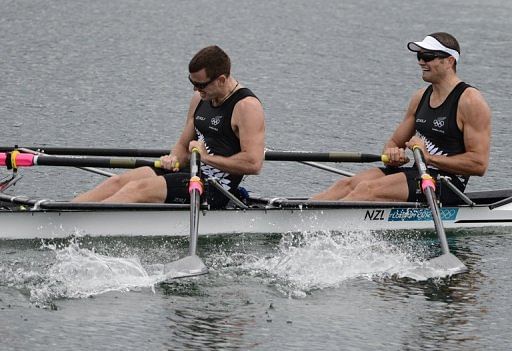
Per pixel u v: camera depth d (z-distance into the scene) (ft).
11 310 116.98
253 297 122.72
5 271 127.75
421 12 317.22
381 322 116.26
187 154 148.77
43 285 123.95
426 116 148.15
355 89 241.35
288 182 178.50
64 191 169.89
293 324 115.34
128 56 268.82
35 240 139.44
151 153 160.15
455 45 144.87
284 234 145.28
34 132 207.41
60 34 289.12
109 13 315.99
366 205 144.25
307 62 263.29
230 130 141.79
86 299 120.67
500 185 178.19
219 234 143.54
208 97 140.77
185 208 140.56
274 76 250.98
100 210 138.41
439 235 135.54
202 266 129.08
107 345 109.19
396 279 129.49
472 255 139.64
